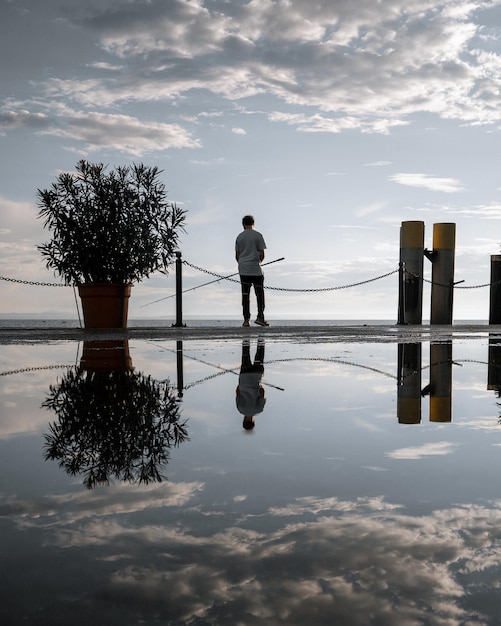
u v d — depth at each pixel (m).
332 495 0.88
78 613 0.53
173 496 0.87
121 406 1.82
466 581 0.59
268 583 0.59
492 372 3.09
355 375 2.85
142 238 11.27
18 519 0.77
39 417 1.61
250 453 1.17
